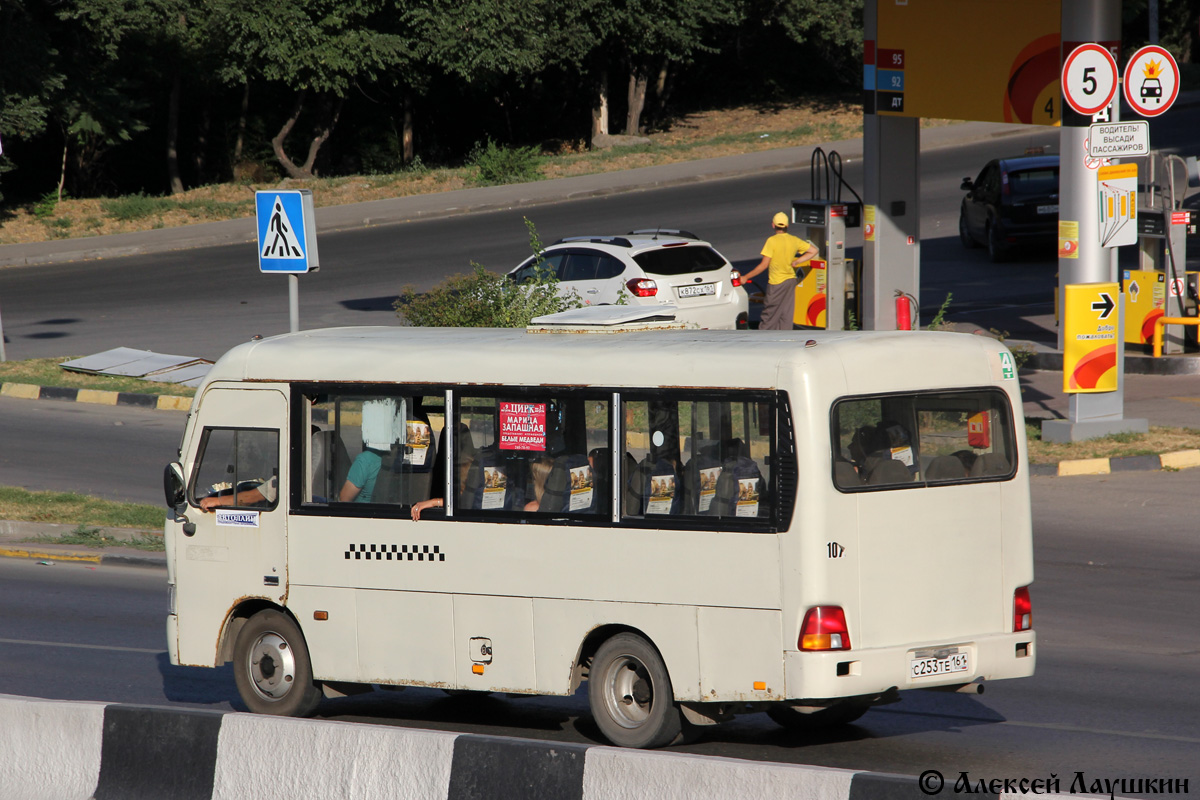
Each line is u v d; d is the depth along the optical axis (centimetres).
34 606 4325
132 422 6981
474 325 6675
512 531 2762
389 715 3173
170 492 3081
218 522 3064
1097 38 5753
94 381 7731
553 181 15075
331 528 2942
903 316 6944
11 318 9975
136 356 8162
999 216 10056
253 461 3050
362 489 2942
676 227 11950
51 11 16212
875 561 2541
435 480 2875
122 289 11125
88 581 4675
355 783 2369
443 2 16650
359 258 11756
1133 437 5666
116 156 19288
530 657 2758
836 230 7588
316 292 10369
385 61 16575
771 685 2523
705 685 2589
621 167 15812
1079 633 3659
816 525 2488
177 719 2503
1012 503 2706
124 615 4219
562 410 2731
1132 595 3981
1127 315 7231
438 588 2841
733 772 2144
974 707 3077
